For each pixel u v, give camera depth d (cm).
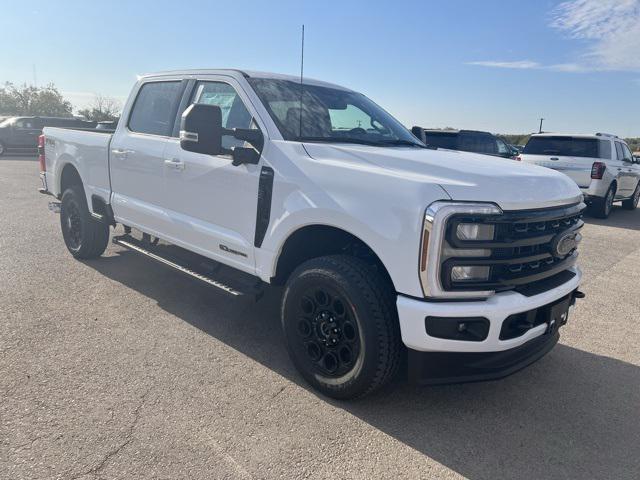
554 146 1230
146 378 345
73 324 428
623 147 1347
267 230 358
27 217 877
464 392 352
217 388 338
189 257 464
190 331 427
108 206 533
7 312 445
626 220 1238
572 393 358
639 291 611
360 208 301
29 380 334
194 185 419
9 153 2552
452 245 277
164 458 265
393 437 296
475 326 284
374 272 308
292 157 346
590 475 271
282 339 421
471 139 1456
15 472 248
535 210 301
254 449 277
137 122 503
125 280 545
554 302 322
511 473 270
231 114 402
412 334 284
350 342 313
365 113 446
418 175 300
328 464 269
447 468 272
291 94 409
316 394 337
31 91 6103
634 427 319
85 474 250
